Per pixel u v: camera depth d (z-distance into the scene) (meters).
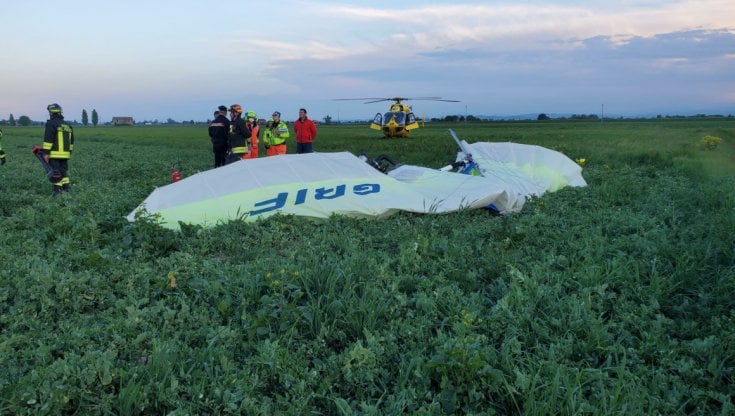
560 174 11.05
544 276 4.95
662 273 5.18
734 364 3.62
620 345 3.72
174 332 3.85
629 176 11.56
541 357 3.61
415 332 3.88
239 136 14.24
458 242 6.13
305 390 3.25
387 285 4.66
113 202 8.68
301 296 4.44
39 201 9.31
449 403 3.12
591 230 6.67
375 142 32.31
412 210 7.89
